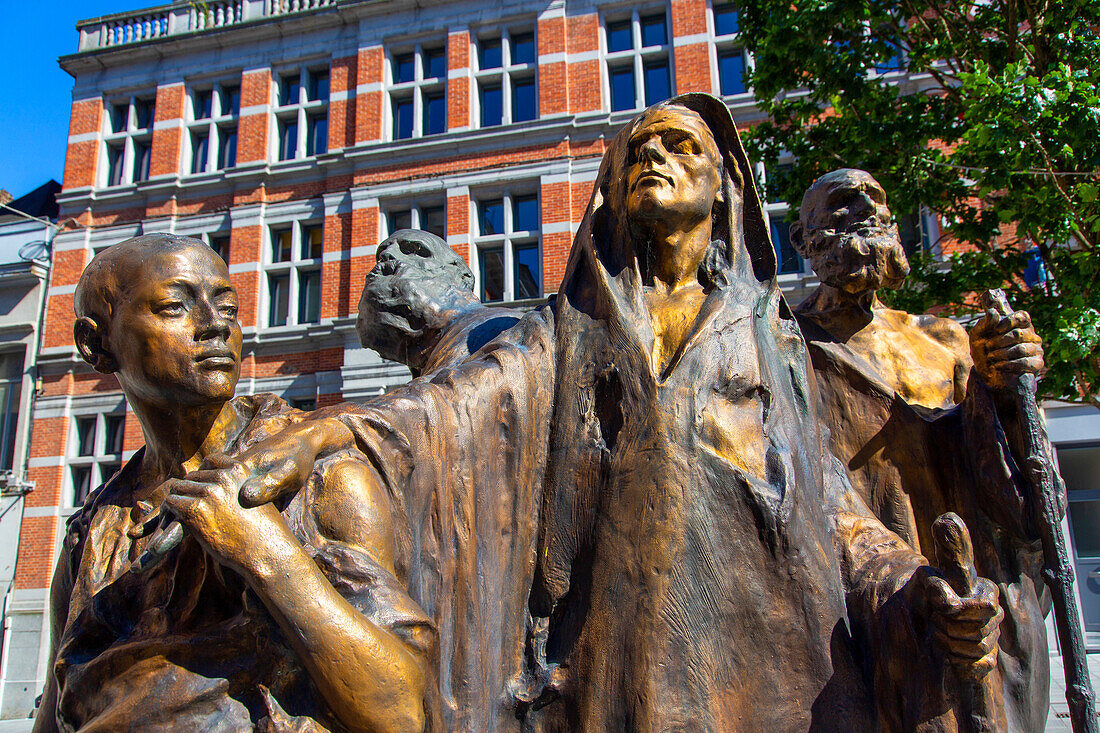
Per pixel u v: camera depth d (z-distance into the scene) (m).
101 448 14.89
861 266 1.82
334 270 14.30
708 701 1.34
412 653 1.14
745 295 1.61
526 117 14.48
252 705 1.10
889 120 6.56
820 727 1.40
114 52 16.58
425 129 14.90
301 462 1.18
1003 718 1.42
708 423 1.45
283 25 15.73
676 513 1.39
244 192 15.33
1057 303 5.78
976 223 6.44
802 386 1.63
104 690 1.14
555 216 13.44
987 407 1.62
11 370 15.72
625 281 1.58
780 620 1.41
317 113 15.74
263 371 14.16
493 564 1.42
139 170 16.61
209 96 16.50
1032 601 1.65
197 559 1.22
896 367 1.89
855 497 1.74
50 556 14.44
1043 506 1.51
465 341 1.81
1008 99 5.17
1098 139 5.12
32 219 16.22
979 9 6.23
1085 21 5.85
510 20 14.60
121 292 1.33
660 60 14.27
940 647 1.31
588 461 1.48
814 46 6.54
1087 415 10.68
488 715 1.36
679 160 1.59
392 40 15.05
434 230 14.32
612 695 1.34
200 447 1.40
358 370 13.45
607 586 1.39
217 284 1.35
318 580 1.11
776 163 7.37
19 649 13.99
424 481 1.35
